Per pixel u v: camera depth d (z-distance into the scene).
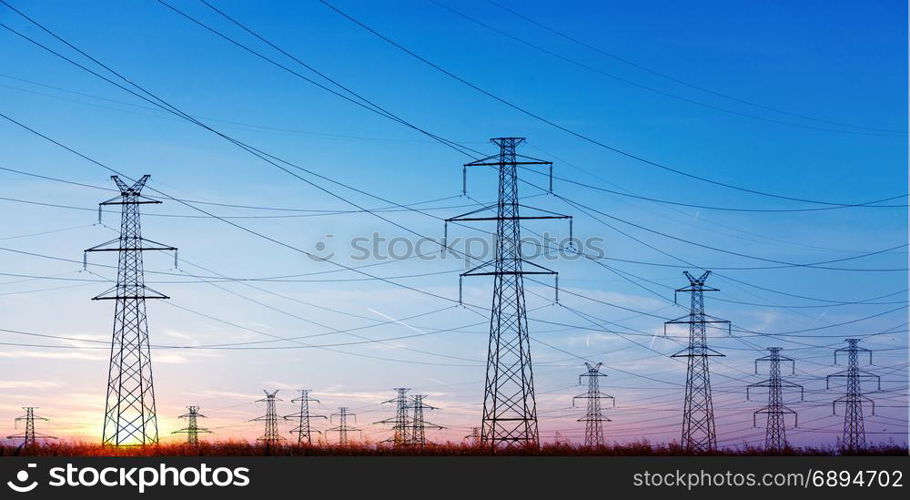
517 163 68.81
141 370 71.25
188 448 61.41
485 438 65.56
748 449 63.12
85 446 61.78
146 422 70.94
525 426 65.88
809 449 63.59
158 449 61.03
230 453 58.50
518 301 67.69
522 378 66.62
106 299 71.75
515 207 68.50
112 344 71.31
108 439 69.88
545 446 63.50
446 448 62.66
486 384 66.88
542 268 67.81
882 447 65.75
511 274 67.94
